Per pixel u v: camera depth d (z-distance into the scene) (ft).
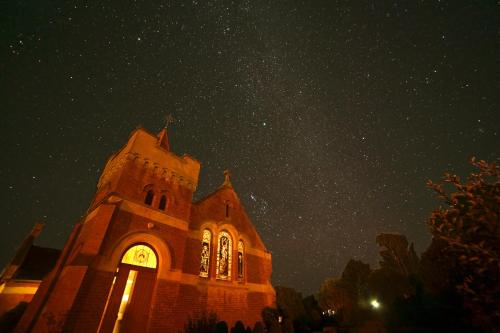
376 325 47.50
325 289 94.94
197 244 48.44
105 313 33.09
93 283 31.42
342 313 71.26
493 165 15.16
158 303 37.24
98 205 41.65
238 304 49.37
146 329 35.12
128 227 37.91
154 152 47.44
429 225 17.15
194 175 53.78
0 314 55.26
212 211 55.77
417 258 97.81
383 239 103.96
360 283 89.35
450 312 39.47
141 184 42.88
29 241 73.51
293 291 80.64
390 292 69.56
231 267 52.90
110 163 50.62
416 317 48.85
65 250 43.16
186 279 43.01
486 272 14.67
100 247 33.58
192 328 39.34
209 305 44.47
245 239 59.26
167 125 59.82
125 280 36.09
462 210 15.83
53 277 38.50
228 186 64.59
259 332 38.88
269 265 61.72
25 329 33.22
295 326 56.85
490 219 14.15
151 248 40.40
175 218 45.44
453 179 16.30
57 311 28.48
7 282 59.93
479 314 15.46
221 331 39.58
